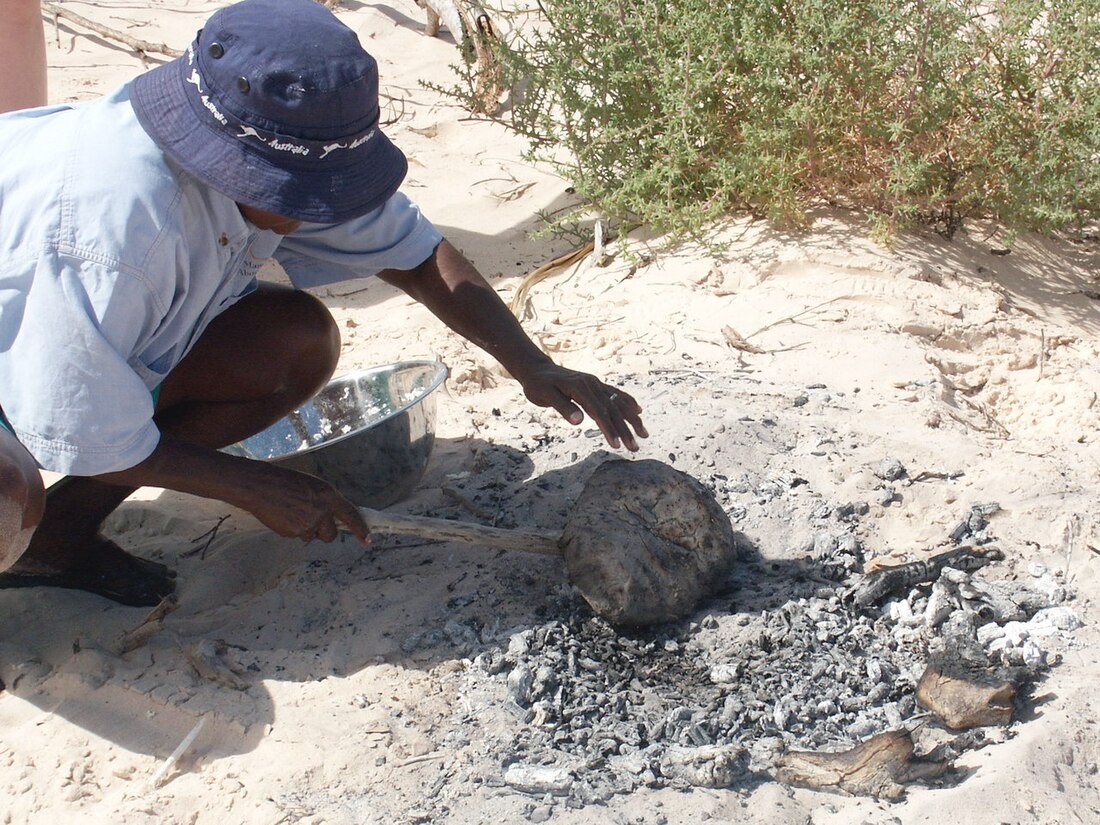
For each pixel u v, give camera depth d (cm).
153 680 276
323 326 312
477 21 664
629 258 479
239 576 323
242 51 219
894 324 427
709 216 490
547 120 534
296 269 305
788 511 326
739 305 446
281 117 219
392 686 273
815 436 357
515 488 347
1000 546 311
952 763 242
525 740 255
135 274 230
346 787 245
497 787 243
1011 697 253
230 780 249
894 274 452
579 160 518
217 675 277
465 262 310
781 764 242
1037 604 288
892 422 367
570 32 518
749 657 278
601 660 280
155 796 247
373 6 824
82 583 314
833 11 462
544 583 304
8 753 261
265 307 306
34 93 470
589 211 519
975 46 475
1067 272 480
